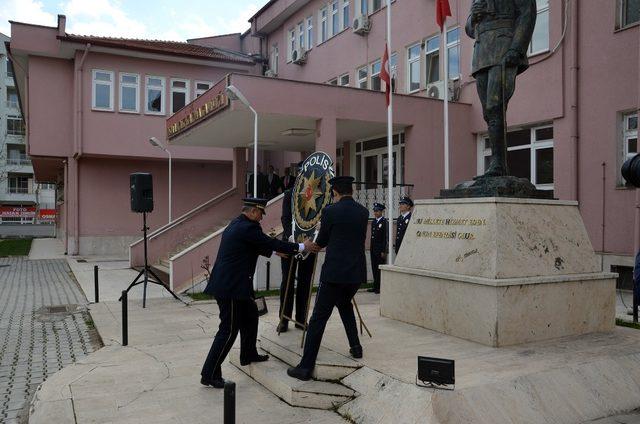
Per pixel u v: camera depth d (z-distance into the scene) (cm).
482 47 679
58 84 2220
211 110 1390
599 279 620
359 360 500
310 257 603
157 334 796
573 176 1233
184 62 2312
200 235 1806
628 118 1155
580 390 461
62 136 2230
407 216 1091
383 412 420
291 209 690
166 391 520
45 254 2336
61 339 804
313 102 1349
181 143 1847
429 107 1495
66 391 523
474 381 435
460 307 585
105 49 2139
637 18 1130
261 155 2481
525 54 672
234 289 512
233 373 575
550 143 1330
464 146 1537
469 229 612
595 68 1198
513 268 570
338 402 462
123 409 472
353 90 1398
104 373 585
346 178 503
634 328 687
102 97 2192
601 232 1179
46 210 5578
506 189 616
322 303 488
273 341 585
